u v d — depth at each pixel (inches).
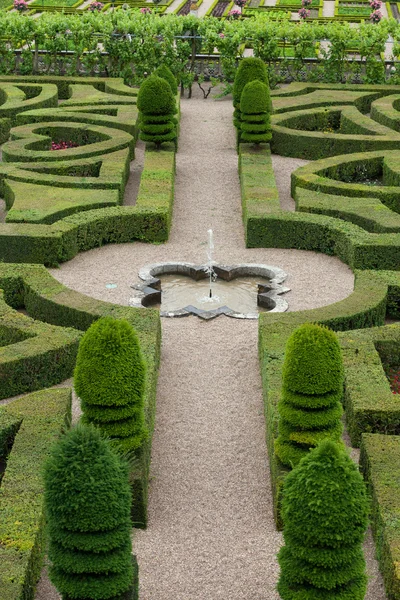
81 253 922.7
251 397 651.5
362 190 1032.2
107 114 1384.1
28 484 486.9
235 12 1792.6
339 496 377.7
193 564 471.8
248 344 731.4
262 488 544.7
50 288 763.4
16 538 441.7
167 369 690.2
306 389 491.2
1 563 423.5
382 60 1644.9
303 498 382.0
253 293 847.1
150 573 463.5
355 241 873.5
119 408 501.7
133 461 505.4
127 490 403.2
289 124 1358.3
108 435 502.0
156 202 987.9
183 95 1651.1
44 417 559.5
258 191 1033.5
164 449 584.7
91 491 388.5
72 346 667.4
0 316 708.0
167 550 483.8
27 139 1197.1
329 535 378.0
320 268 890.7
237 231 999.0
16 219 920.9
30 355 641.6
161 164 1128.8
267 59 1658.5
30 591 430.3
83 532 393.4
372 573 462.0
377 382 604.4
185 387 664.4
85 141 1262.3
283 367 508.4
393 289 780.6
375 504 485.1
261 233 943.0
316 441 498.9
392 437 539.5
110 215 940.6
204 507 525.7
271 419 564.1
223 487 545.6
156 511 521.3
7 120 1350.9
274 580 458.9
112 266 888.9
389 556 440.8
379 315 753.0
